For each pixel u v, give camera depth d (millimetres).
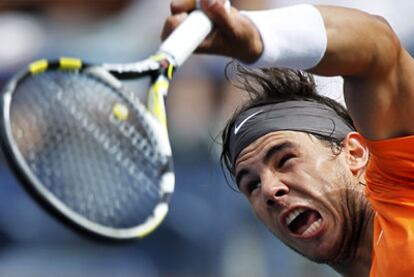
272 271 25766
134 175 13172
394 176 11516
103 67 10984
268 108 13836
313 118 13727
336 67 10406
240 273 25781
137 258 25906
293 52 10242
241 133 13836
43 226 26047
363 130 11062
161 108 11172
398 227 11758
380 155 11250
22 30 30609
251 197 14070
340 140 13695
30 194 10328
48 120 13844
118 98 12312
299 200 13445
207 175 26156
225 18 9953
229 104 27531
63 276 25969
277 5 29688
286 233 13727
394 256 11758
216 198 25984
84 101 13289
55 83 12938
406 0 29609
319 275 25781
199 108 28203
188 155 26750
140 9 30672
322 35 10250
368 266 13469
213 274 25781
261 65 10320
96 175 14164
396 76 10664
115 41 30297
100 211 13984
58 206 10469
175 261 25859
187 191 26141
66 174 14039
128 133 13023
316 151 13570
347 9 10570
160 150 11992
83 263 25953
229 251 25797
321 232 13461
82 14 30797
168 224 25875
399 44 10703
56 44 30391
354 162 13617
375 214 12844
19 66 30156
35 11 30875
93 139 14188
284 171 13578
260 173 13664
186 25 10102
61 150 14133
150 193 12609
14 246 26141
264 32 10156
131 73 10977
